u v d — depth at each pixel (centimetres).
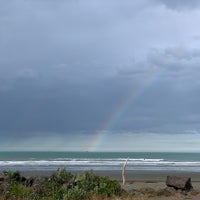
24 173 4431
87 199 1822
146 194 2127
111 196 1917
